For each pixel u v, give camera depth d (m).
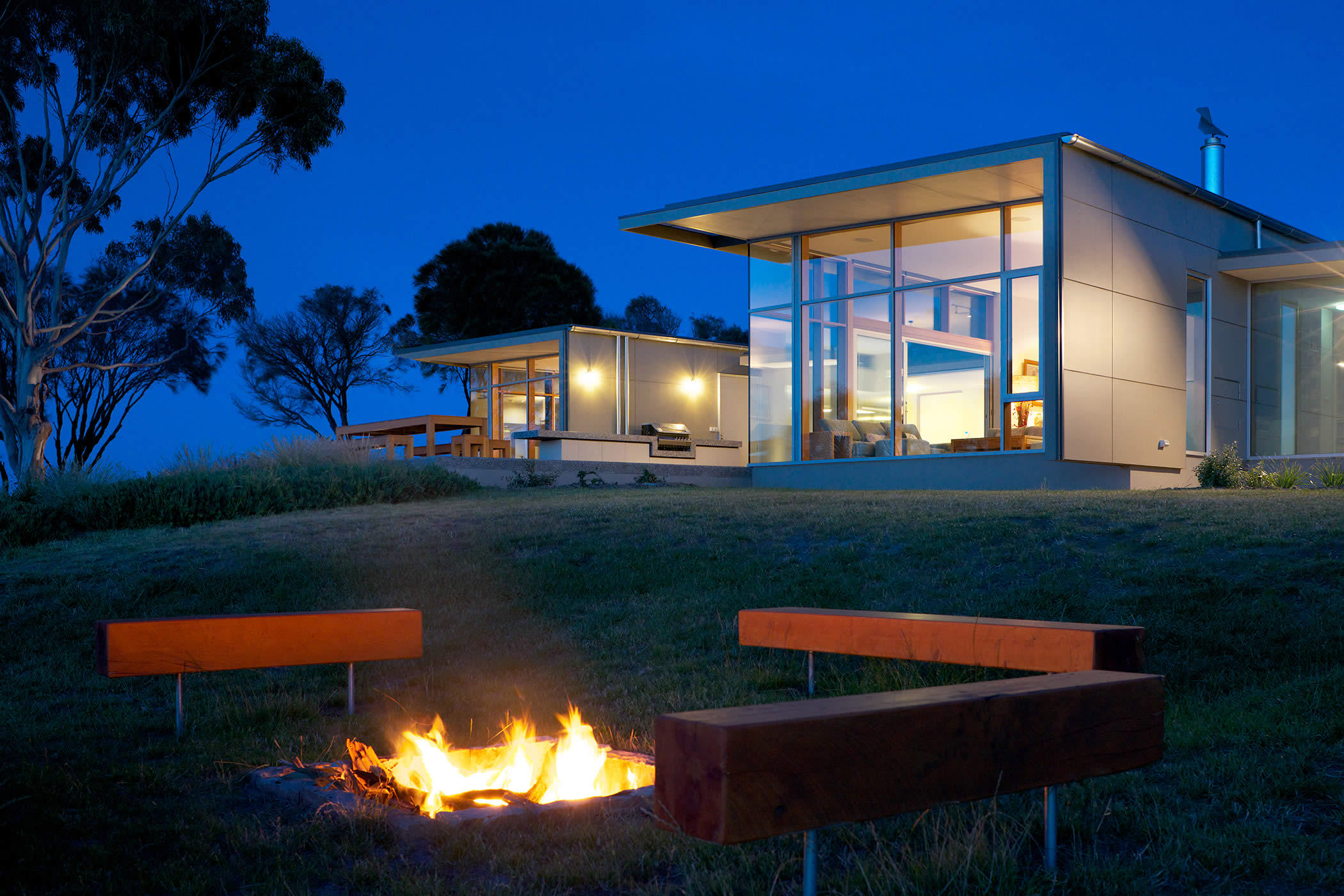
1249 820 3.44
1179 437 16.95
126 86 23.64
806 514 10.98
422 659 7.15
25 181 23.55
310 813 3.86
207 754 4.85
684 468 18.83
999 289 16.16
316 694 6.40
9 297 28.30
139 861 3.33
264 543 11.25
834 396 17.98
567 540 10.42
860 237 17.89
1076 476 15.39
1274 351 19.19
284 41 23.95
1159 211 16.81
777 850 3.32
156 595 9.21
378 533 11.53
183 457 17.12
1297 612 6.24
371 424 22.77
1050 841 3.08
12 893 3.05
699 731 2.34
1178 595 6.67
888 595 7.54
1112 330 15.62
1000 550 8.38
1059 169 14.58
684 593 8.28
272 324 36.75
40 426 23.84
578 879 3.14
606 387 25.48
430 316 41.03
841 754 2.45
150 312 31.64
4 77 23.44
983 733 2.73
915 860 3.06
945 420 16.61
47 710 6.08
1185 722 4.66
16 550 12.73
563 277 41.97
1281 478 14.73
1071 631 4.52
